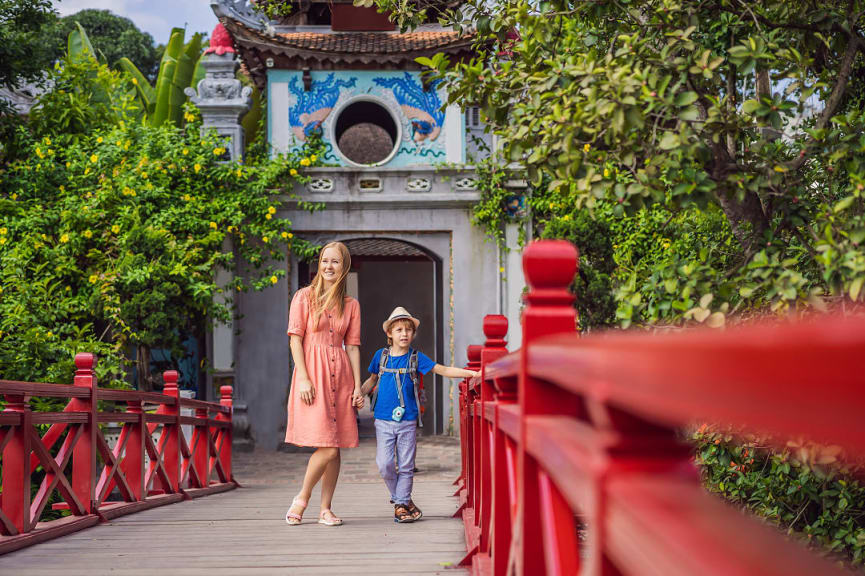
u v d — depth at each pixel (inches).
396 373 217.8
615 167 127.7
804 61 121.4
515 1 153.1
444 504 272.5
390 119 570.6
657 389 23.1
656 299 123.3
